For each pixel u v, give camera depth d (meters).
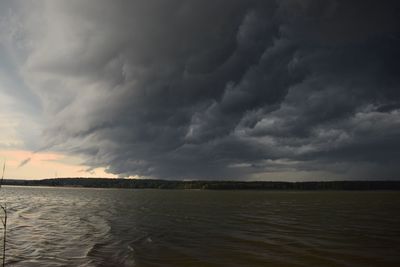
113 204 86.56
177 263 21.80
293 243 28.70
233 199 119.75
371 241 29.53
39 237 31.16
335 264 21.42
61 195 143.25
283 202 98.31
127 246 27.58
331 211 63.75
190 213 59.72
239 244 28.42
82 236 32.50
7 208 63.97
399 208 71.81
